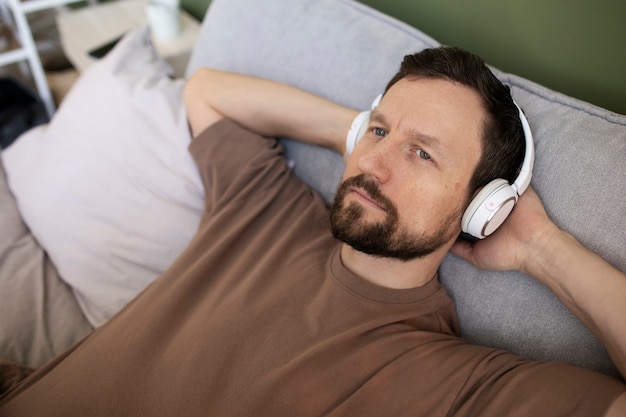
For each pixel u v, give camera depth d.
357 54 0.99
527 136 0.74
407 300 0.80
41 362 0.91
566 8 0.86
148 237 1.03
